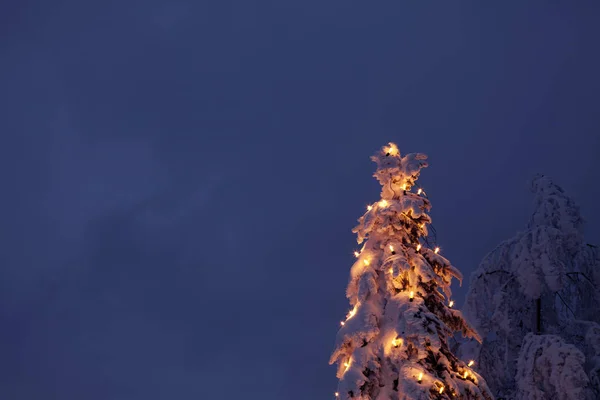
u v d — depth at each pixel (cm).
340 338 1118
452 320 1158
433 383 1029
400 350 1073
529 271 1688
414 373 1038
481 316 1744
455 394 1049
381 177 1261
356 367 1086
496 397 1662
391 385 1077
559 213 1747
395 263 1123
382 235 1202
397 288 1148
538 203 1803
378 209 1211
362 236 1211
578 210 1767
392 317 1112
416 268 1143
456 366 1097
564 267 1652
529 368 1555
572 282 1739
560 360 1516
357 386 1066
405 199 1191
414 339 1070
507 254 1794
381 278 1171
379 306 1146
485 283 1783
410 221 1207
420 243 1221
